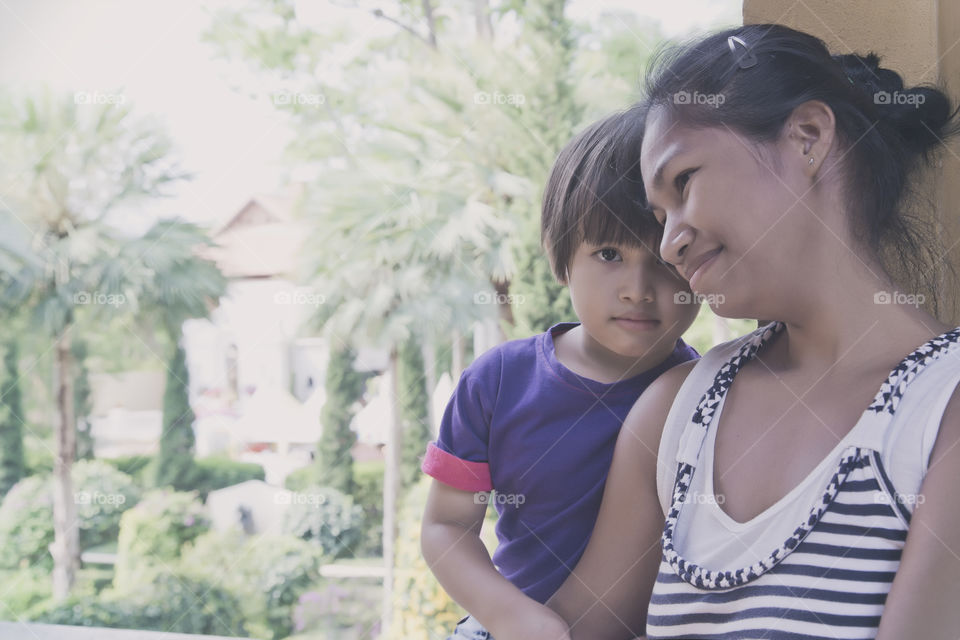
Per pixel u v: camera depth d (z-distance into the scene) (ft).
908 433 1.63
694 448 1.91
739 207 1.78
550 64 17.24
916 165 2.08
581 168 2.70
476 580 2.57
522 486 2.73
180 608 17.26
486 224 16.71
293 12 19.83
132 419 22.47
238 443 20.92
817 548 1.65
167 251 20.75
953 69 2.49
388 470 17.08
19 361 21.84
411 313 17.20
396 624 14.10
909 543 1.57
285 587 16.43
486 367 2.88
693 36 2.17
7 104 20.65
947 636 1.52
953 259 2.39
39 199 20.90
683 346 2.89
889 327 1.79
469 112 17.57
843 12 2.66
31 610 18.40
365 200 17.99
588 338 2.82
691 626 1.79
